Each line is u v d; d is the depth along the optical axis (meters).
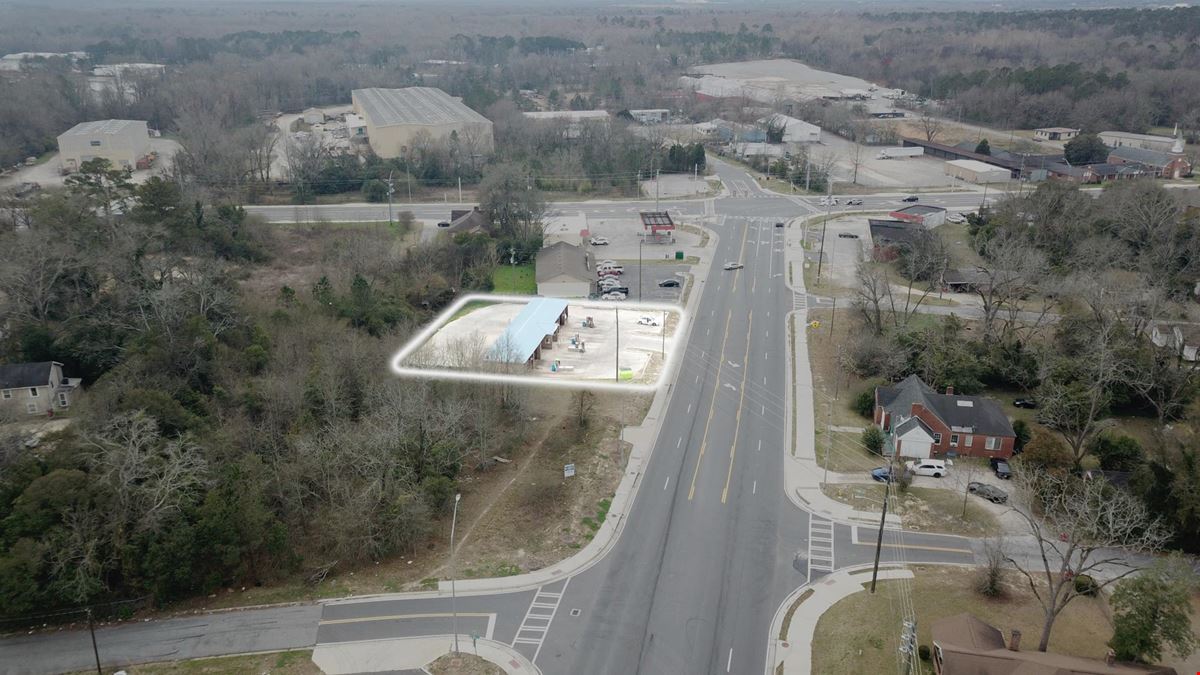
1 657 61.56
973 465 85.56
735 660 60.28
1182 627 54.62
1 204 123.75
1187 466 72.31
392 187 185.25
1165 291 109.38
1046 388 93.44
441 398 88.88
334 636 63.19
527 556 72.31
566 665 59.94
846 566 70.50
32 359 91.75
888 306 125.94
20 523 64.06
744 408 97.75
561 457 87.44
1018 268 115.50
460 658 60.62
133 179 196.50
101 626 64.94
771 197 194.62
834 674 58.75
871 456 87.44
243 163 186.75
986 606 65.00
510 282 139.00
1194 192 165.12
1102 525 66.06
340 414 86.56
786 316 125.44
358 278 111.94
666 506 79.25
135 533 66.31
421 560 72.00
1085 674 52.97
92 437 71.38
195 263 111.50
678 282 139.25
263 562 70.25
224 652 61.75
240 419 82.19
